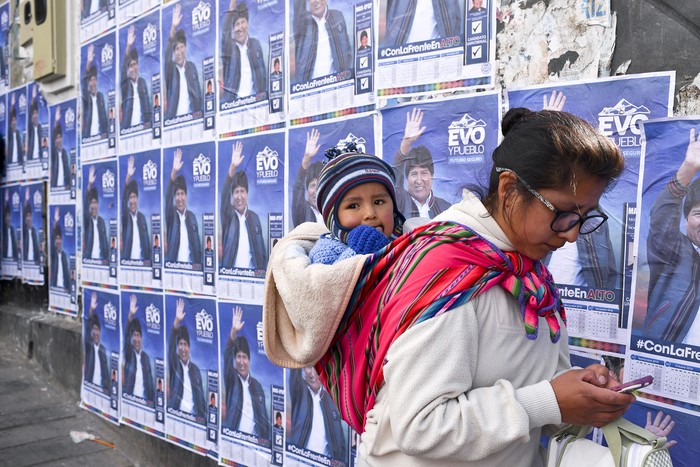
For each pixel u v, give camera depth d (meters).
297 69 2.55
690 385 1.56
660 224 1.60
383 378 1.17
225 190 2.95
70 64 4.35
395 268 1.19
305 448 2.61
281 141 2.64
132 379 3.67
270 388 2.76
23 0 4.92
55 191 4.66
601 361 1.73
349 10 2.32
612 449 1.12
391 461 1.19
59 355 4.66
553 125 1.07
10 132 5.45
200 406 3.16
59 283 4.73
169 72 3.27
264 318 1.43
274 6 2.64
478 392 1.08
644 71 1.63
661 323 1.61
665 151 1.58
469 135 1.99
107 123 3.83
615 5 1.68
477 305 1.10
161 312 3.41
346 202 1.50
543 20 1.82
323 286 1.24
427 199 2.11
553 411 1.08
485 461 1.11
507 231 1.15
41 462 3.56
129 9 3.57
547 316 1.18
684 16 1.55
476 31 1.97
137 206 3.57
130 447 3.71
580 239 1.75
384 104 2.22
